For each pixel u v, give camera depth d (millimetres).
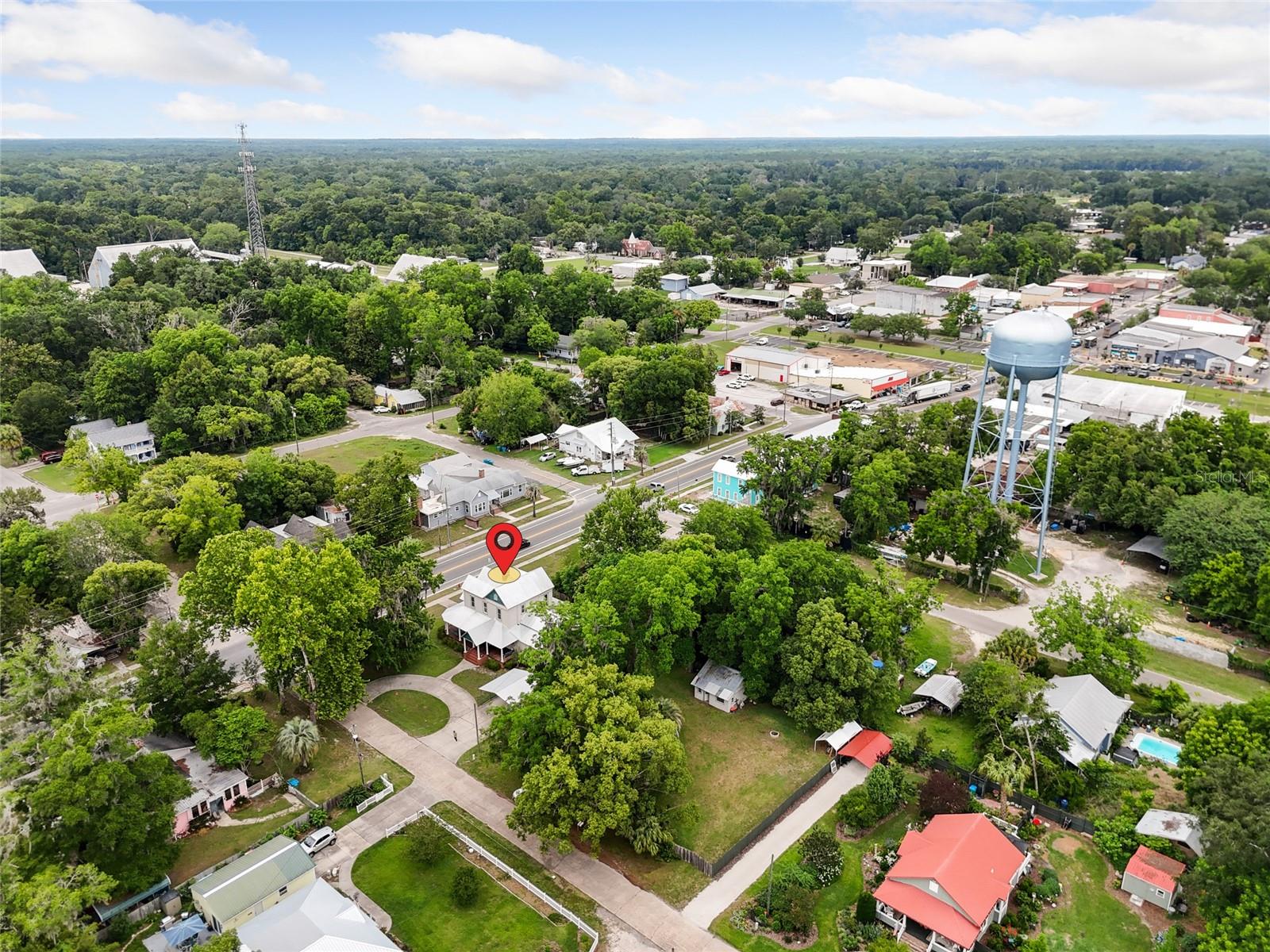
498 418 145500
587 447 139500
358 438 153125
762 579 77438
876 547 110562
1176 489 106875
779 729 75750
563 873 59531
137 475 115188
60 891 46531
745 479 120375
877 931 54219
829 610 75062
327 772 69562
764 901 56656
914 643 89000
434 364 180500
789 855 61062
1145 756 71000
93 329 162875
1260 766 56938
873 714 74625
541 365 197875
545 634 72250
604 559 86000
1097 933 54531
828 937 54531
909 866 56281
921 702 79000
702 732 75062
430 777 69125
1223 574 89562
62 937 47250
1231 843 49031
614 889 58125
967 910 52531
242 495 111875
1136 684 80188
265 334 179375
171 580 100000
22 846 51062
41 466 136500
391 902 56688
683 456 144750
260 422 143625
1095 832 62250
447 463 127812
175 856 56969
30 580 88125
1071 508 118875
